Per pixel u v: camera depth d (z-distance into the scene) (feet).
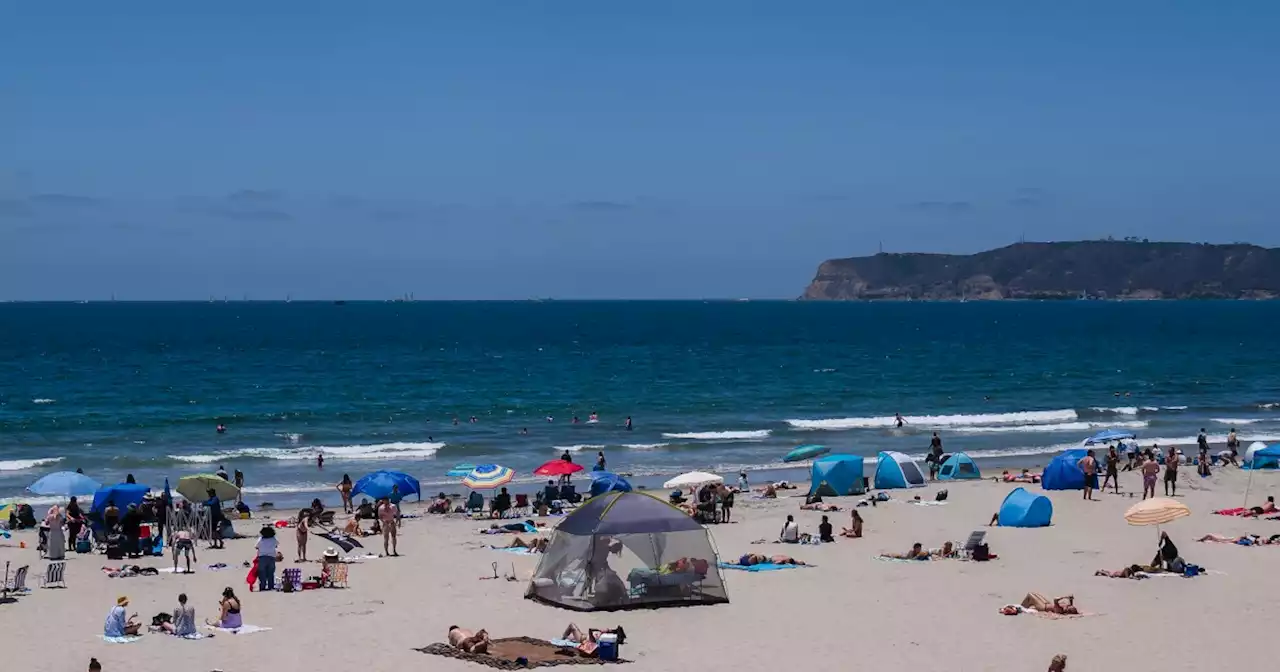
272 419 237.45
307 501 146.20
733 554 104.47
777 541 110.73
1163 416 248.93
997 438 212.84
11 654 69.72
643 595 83.05
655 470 173.27
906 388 311.68
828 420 237.04
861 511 129.49
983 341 564.30
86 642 72.64
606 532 83.41
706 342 558.56
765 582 91.40
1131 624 77.51
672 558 84.33
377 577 94.43
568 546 84.64
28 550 106.52
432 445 196.54
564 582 83.76
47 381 322.14
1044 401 280.72
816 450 166.91
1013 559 100.94
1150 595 86.17
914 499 138.62
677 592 83.76
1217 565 97.30
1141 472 156.35
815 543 109.50
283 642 72.95
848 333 654.94
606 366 392.47
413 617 79.92
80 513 113.19
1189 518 121.08
